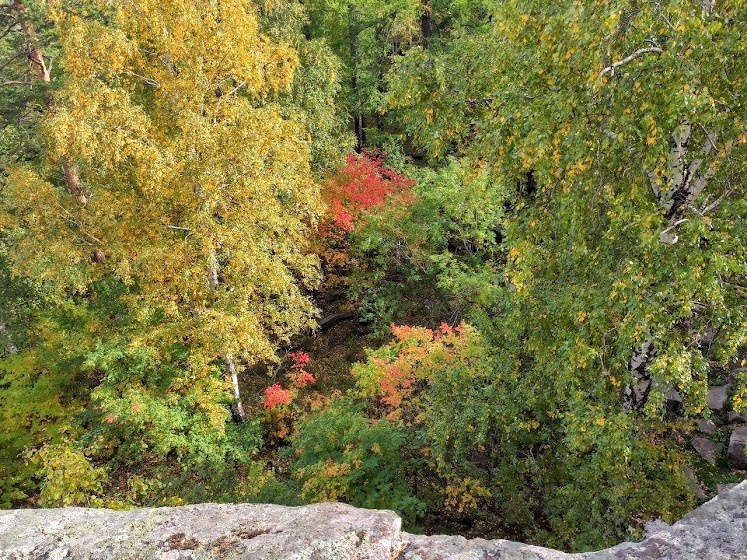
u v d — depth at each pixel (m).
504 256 13.09
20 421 10.20
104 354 9.68
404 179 13.74
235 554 2.85
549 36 4.58
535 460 6.91
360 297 14.70
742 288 4.61
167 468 10.17
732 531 2.93
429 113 7.34
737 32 3.66
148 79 9.04
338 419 7.54
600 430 4.66
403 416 8.55
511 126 5.27
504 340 6.99
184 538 3.03
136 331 9.66
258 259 9.02
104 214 9.98
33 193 9.95
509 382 6.72
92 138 7.96
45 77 12.24
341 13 17.86
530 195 6.07
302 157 9.45
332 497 6.50
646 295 4.24
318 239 13.48
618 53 4.07
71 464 7.29
